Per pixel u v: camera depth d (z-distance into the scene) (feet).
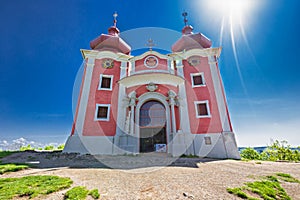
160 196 12.12
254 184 15.56
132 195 12.26
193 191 13.28
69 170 21.20
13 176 18.81
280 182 17.53
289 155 73.72
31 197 11.65
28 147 61.98
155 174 18.67
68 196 11.69
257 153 85.51
